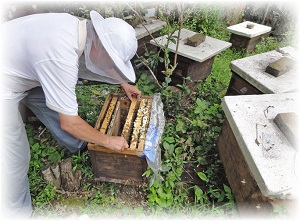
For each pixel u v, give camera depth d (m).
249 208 1.61
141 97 2.04
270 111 1.84
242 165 1.70
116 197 1.87
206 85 3.04
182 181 2.02
